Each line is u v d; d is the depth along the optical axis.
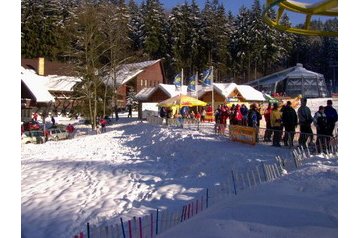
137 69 57.84
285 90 67.69
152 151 22.86
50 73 69.88
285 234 5.56
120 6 77.50
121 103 66.50
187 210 9.65
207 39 91.50
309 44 107.81
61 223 10.55
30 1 85.31
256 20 94.88
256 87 69.62
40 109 54.44
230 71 94.00
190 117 34.00
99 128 40.53
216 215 6.72
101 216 10.85
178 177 15.20
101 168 18.69
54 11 86.81
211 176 14.24
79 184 15.50
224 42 91.69
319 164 10.17
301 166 10.66
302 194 7.36
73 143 31.69
